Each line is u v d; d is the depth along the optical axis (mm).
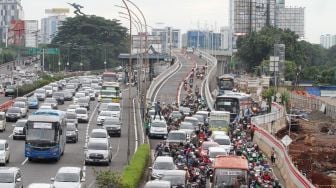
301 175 62719
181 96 170750
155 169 61688
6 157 71875
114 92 157625
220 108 124625
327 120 169625
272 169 81438
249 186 53500
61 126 76562
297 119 161125
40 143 73500
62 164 73375
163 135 100750
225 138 84438
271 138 93250
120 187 51469
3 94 174125
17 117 115250
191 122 104250
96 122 119188
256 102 175625
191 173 62219
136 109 146000
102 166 73375
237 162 54469
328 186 70812
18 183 53375
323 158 98625
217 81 195375
